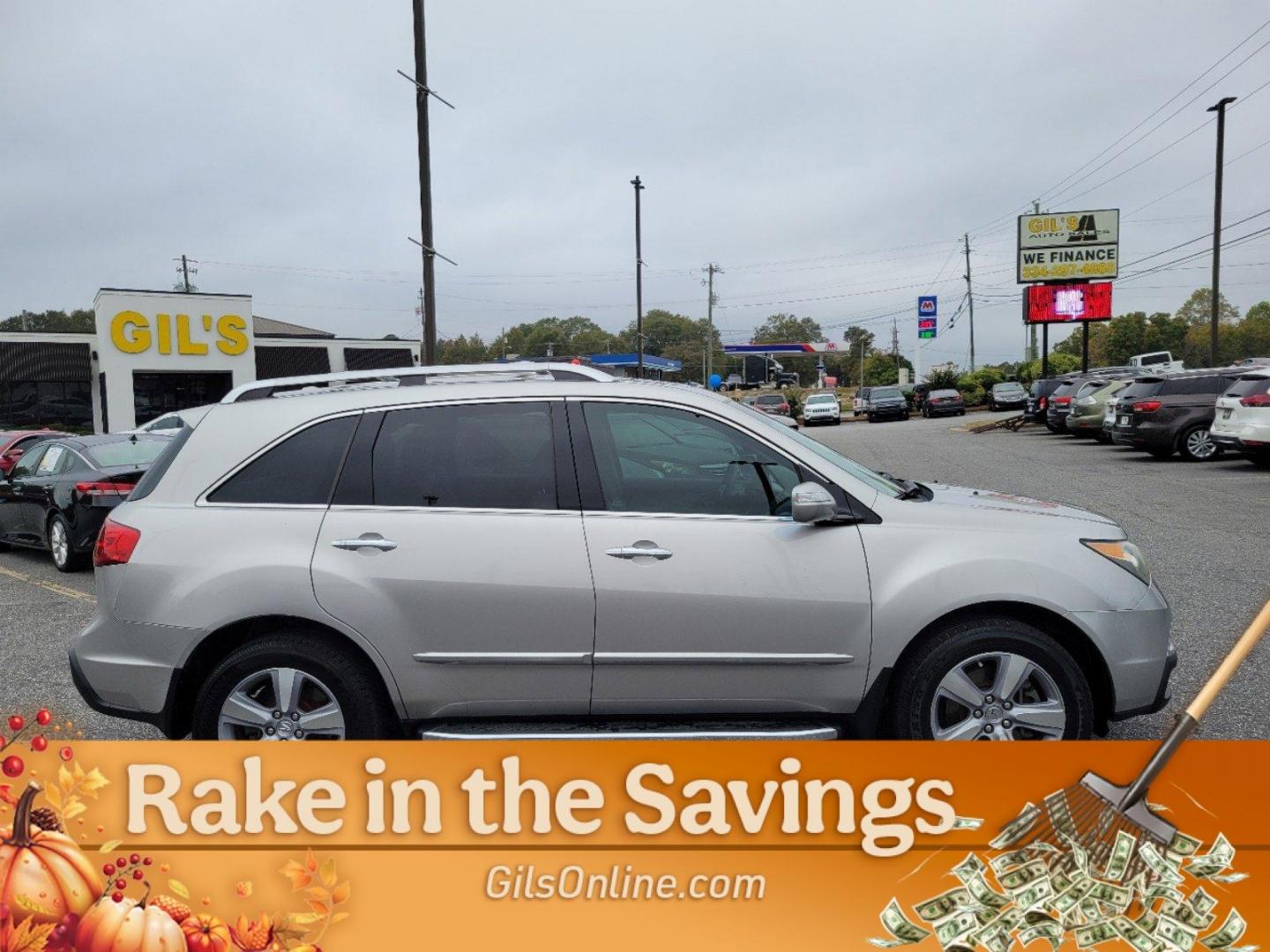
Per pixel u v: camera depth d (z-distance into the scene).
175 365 33.94
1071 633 3.75
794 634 3.65
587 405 3.88
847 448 26.61
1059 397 27.16
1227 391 15.82
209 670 3.84
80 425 37.59
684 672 3.67
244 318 35.09
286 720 3.67
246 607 3.64
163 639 3.68
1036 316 39.72
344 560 3.66
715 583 3.63
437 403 3.88
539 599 3.63
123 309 32.94
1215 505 12.02
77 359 37.34
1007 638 3.64
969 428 33.25
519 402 3.88
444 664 3.65
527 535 3.68
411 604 3.63
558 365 4.09
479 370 4.05
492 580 3.63
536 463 3.79
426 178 18.25
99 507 9.95
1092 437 25.31
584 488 3.76
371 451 3.82
